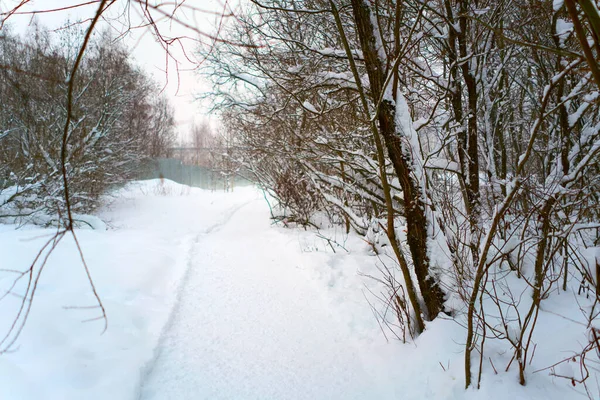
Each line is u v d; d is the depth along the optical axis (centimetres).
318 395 322
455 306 370
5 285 449
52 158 1041
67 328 373
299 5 671
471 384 282
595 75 121
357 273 596
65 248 633
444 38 503
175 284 589
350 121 750
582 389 267
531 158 661
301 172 925
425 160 385
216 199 1797
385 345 381
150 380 341
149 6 155
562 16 500
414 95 633
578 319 355
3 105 845
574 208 421
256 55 588
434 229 379
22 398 272
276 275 655
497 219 262
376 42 362
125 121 1600
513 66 711
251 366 368
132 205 1568
